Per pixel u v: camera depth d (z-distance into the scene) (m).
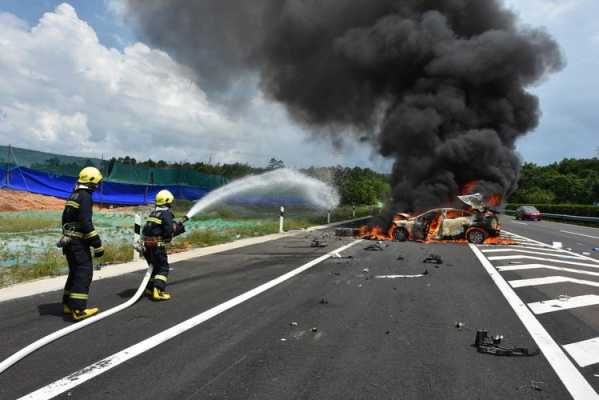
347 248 13.90
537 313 6.22
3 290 7.38
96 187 6.08
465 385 3.85
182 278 8.78
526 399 3.60
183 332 5.29
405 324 5.66
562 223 35.94
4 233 15.04
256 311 6.27
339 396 3.62
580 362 4.41
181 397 3.58
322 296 7.21
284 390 3.72
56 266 9.19
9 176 23.25
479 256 12.18
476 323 5.73
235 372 4.09
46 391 3.68
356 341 5.00
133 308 6.41
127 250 11.30
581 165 85.25
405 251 13.21
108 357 4.46
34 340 4.95
